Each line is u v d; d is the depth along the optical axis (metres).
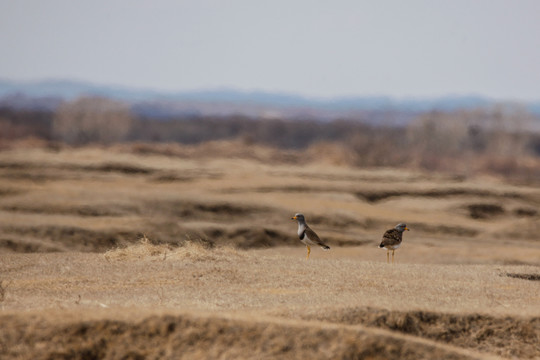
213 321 44.88
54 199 167.00
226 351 42.97
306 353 42.94
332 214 180.62
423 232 181.75
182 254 77.88
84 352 42.66
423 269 77.75
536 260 124.62
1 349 42.09
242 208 177.12
